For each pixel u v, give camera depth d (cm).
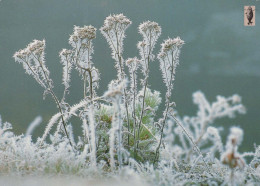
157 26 188
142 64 191
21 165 176
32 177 172
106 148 195
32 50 189
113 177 173
